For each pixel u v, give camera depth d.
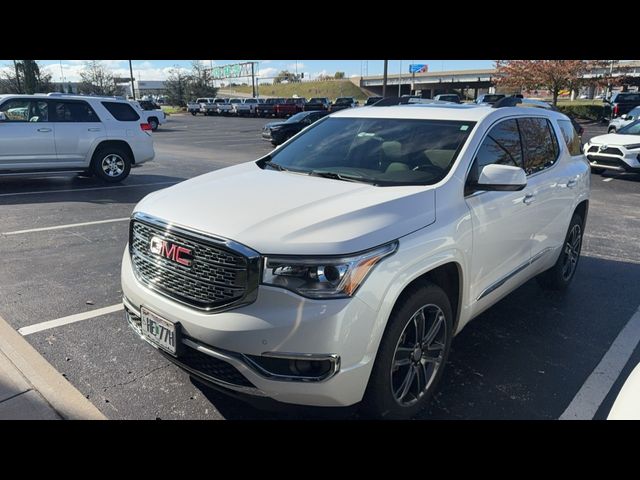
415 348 3.07
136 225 3.18
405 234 2.85
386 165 3.67
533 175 4.31
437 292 3.08
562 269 5.20
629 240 7.29
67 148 10.57
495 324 4.55
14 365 3.59
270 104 51.81
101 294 4.95
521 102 4.77
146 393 3.36
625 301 5.11
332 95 111.50
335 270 2.55
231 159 16.89
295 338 2.53
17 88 53.69
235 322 2.58
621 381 3.65
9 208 8.52
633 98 32.19
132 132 11.26
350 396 2.68
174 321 2.79
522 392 3.49
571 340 4.27
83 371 3.59
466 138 3.69
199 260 2.73
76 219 7.82
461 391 3.48
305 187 3.30
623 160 12.23
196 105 57.41
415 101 5.12
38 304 4.69
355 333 2.59
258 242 2.59
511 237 3.91
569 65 37.97
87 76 64.50
